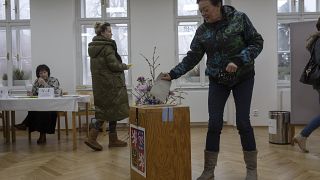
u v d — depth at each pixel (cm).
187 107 227
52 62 607
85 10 633
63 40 606
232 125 597
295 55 399
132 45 605
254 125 593
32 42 606
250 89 227
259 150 368
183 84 614
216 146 235
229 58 221
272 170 280
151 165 221
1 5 636
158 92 241
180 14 629
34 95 465
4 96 406
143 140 225
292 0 626
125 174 280
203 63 616
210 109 234
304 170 279
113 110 387
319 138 445
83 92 596
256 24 590
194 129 570
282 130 404
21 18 636
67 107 389
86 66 632
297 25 398
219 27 221
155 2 604
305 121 396
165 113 222
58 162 331
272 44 591
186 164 227
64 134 538
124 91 396
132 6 604
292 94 400
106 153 371
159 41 605
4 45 636
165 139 222
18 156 366
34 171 297
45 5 604
